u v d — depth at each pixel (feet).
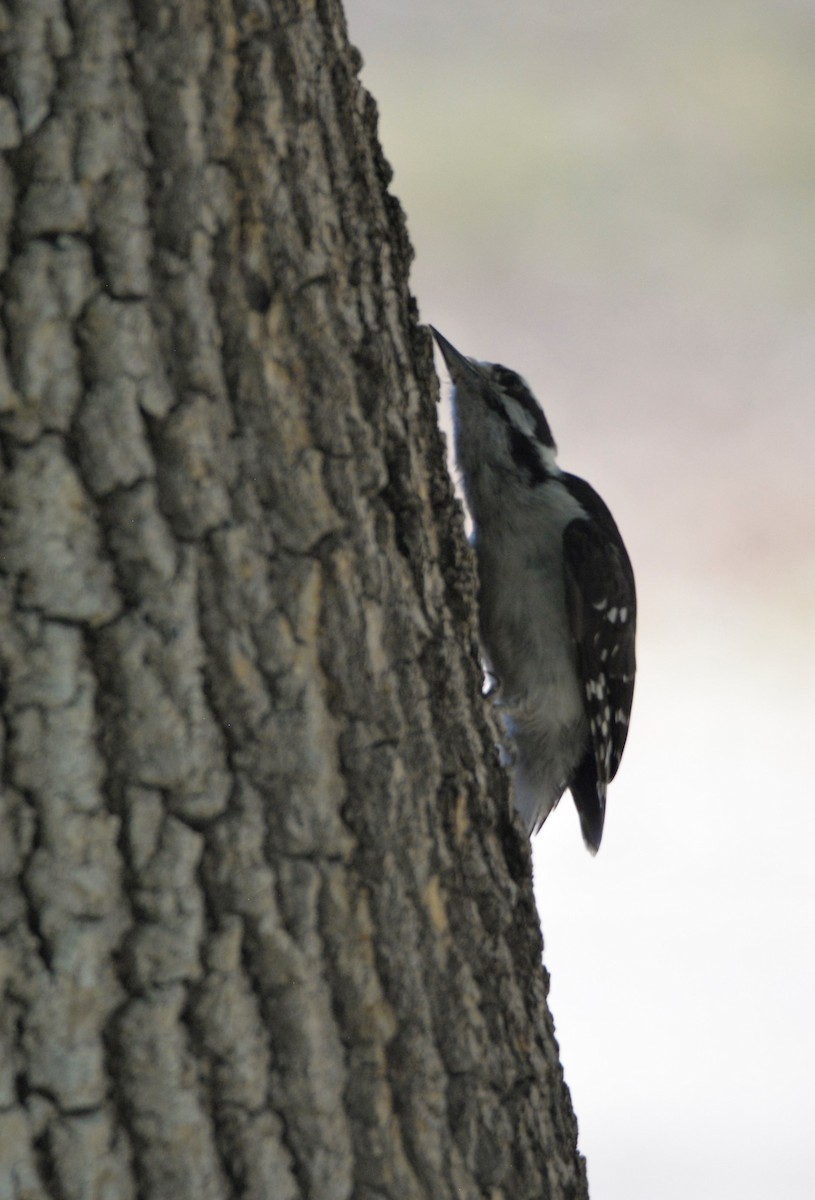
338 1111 18.92
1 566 17.69
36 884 17.62
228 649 18.56
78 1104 17.57
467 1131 20.02
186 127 18.47
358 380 20.08
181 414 18.39
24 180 17.78
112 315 18.04
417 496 20.94
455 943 20.38
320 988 18.90
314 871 18.95
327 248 19.83
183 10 18.42
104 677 17.98
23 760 17.66
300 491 19.19
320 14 20.10
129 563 18.10
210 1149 18.12
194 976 18.16
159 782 18.12
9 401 17.69
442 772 20.67
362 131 20.84
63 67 17.87
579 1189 22.09
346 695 19.45
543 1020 21.85
